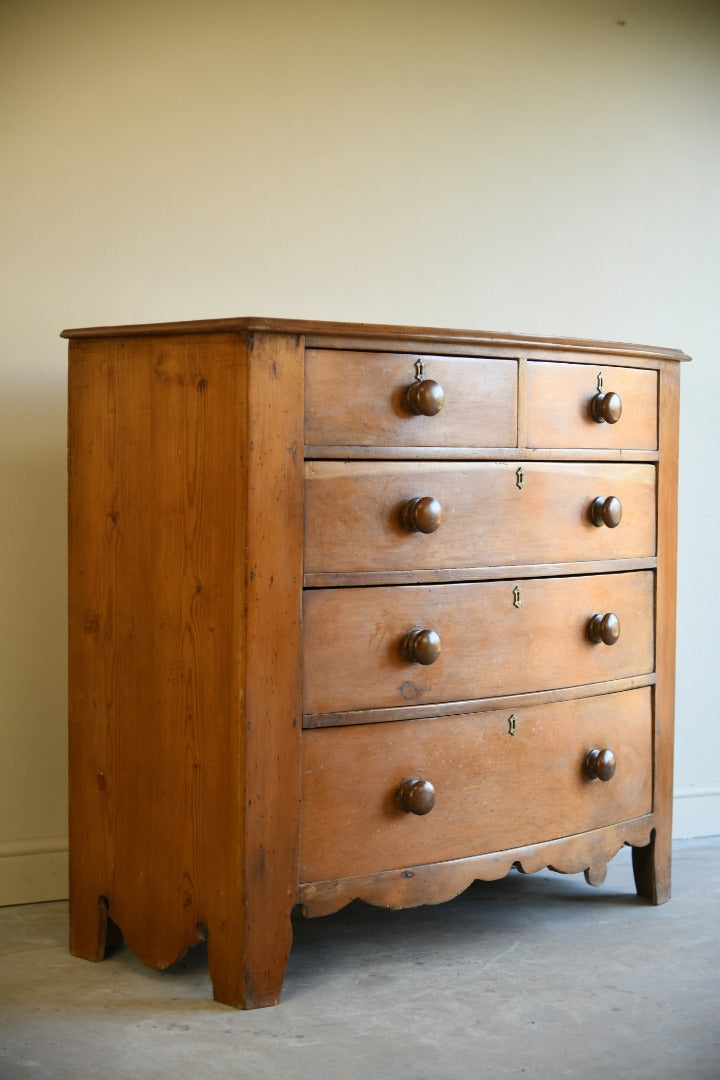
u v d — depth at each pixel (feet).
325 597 7.01
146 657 7.24
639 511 8.44
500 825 7.73
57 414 8.73
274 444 6.77
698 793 10.50
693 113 10.46
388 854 7.29
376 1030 6.68
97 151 8.70
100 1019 6.81
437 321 9.72
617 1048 6.49
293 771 6.95
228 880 6.89
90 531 7.55
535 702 7.86
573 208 10.11
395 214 9.55
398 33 9.48
